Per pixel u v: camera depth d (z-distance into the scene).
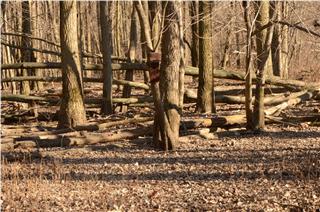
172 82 11.07
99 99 16.48
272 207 7.37
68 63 13.21
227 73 17.78
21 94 18.03
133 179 8.98
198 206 7.48
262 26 11.21
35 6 26.17
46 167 9.82
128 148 11.35
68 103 13.24
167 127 11.02
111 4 28.34
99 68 17.34
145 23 10.42
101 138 11.75
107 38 16.47
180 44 11.09
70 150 11.15
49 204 7.64
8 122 15.87
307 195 7.85
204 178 8.93
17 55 24.58
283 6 11.89
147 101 17.09
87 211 7.31
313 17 11.30
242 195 7.93
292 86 17.97
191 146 11.34
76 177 9.17
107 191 8.30
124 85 17.33
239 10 11.38
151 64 10.65
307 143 11.29
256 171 9.21
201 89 15.30
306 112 14.86
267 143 11.40
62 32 13.24
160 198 7.90
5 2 20.92
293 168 9.23
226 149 10.98
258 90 12.48
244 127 12.91
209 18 13.48
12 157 10.40
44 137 11.94
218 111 15.74
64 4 13.17
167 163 9.99
